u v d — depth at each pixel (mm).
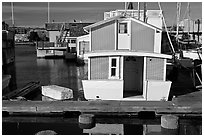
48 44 45906
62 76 26234
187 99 14688
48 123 13727
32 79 24891
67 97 16812
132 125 13414
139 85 17047
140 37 15195
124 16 14992
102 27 15297
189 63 28234
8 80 20234
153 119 13469
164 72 14836
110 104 13766
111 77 14852
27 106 13625
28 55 52688
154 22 28281
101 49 15422
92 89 14953
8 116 13797
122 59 14680
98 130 13086
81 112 13492
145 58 14734
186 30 49125
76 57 39375
